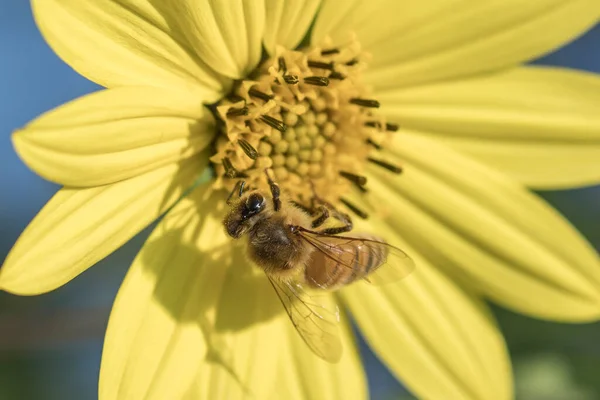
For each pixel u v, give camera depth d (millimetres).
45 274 112
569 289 131
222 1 118
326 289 125
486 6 127
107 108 113
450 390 131
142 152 117
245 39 122
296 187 130
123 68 116
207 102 123
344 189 130
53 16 112
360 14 126
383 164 131
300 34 125
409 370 131
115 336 119
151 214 120
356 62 127
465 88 131
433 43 128
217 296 126
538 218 131
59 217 113
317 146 129
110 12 114
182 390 122
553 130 131
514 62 129
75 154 111
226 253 127
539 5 127
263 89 125
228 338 126
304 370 128
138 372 120
